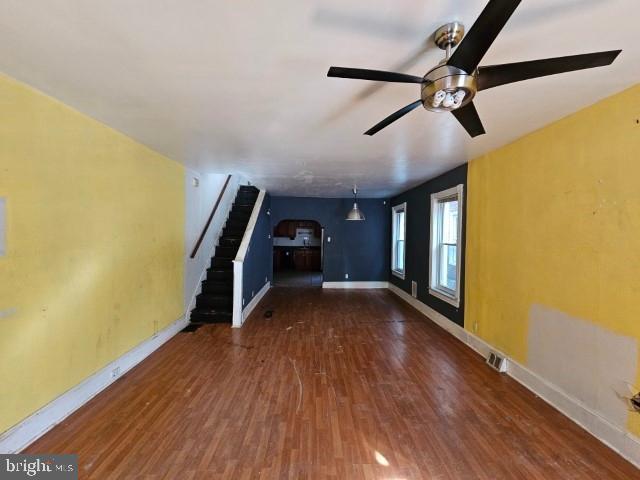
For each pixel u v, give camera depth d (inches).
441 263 196.5
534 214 109.6
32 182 80.4
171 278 159.6
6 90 73.0
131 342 125.6
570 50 61.5
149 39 58.6
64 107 89.4
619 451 78.9
